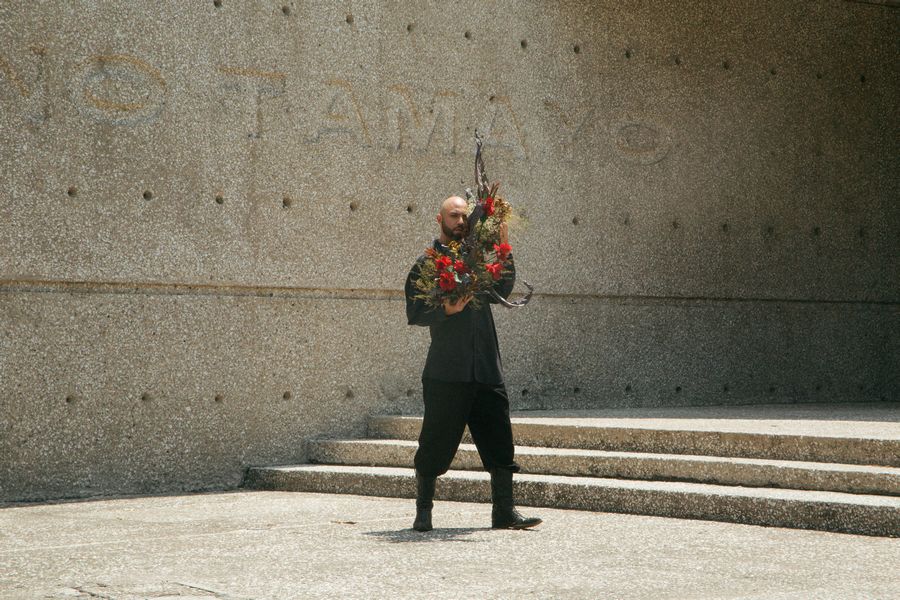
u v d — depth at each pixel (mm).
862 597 6742
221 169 13719
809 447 11000
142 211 13156
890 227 19344
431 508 9727
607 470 11625
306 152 14352
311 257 14352
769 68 18344
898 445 10445
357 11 14805
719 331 17844
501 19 15961
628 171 17000
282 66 14219
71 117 12734
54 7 12656
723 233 17844
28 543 9391
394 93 15086
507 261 9594
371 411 14781
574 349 16500
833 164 18938
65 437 12625
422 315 9492
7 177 12312
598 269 16656
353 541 9125
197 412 13484
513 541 9016
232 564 8078
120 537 9656
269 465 13945
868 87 19312
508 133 15969
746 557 8203
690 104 17578
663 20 17359
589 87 16688
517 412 15461
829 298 18844
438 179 15375
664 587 7102
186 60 13516
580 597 6797
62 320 12648
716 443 11656
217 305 13656
